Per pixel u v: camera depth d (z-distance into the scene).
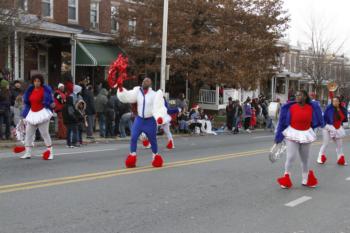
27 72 24.44
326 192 9.34
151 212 7.28
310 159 14.45
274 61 28.84
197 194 8.68
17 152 12.95
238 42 25.86
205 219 7.03
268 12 27.64
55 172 10.25
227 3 26.47
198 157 13.67
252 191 9.16
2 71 18.42
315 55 51.41
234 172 11.27
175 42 25.66
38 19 20.14
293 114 9.50
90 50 25.72
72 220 6.66
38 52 25.08
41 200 7.72
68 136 15.58
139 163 11.99
